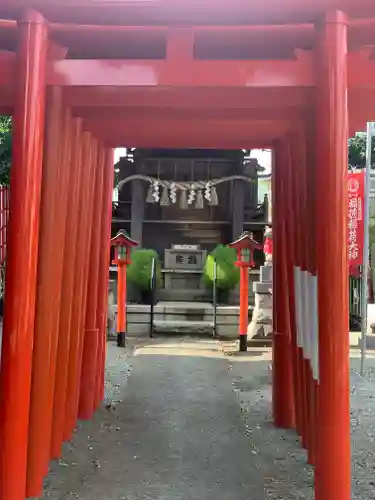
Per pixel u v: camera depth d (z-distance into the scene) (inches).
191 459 165.2
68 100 141.3
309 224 147.7
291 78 123.3
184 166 709.9
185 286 644.1
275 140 207.3
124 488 141.9
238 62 123.7
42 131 122.9
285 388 202.4
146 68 124.6
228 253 587.2
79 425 201.0
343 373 116.0
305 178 157.3
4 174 525.7
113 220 714.8
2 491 117.6
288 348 204.2
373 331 459.5
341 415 115.6
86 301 213.5
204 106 136.1
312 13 116.3
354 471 156.5
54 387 164.7
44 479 146.9
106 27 125.3
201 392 260.5
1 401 119.7
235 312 497.0
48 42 124.9
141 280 600.1
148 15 114.7
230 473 153.6
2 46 134.3
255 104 133.3
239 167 701.9
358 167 632.4
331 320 116.7
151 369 319.0
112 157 239.0
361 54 124.2
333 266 117.0
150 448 175.2
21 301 120.3
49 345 144.9
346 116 117.0
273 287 214.5
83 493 138.3
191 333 485.4
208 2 111.8
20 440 120.1
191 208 723.4
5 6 116.9
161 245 732.7
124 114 164.7
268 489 142.3
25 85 119.5
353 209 347.6
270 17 116.5
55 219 153.7
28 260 120.9
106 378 291.3
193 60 124.1
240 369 323.6
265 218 716.7
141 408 228.5
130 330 493.4
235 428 199.8
